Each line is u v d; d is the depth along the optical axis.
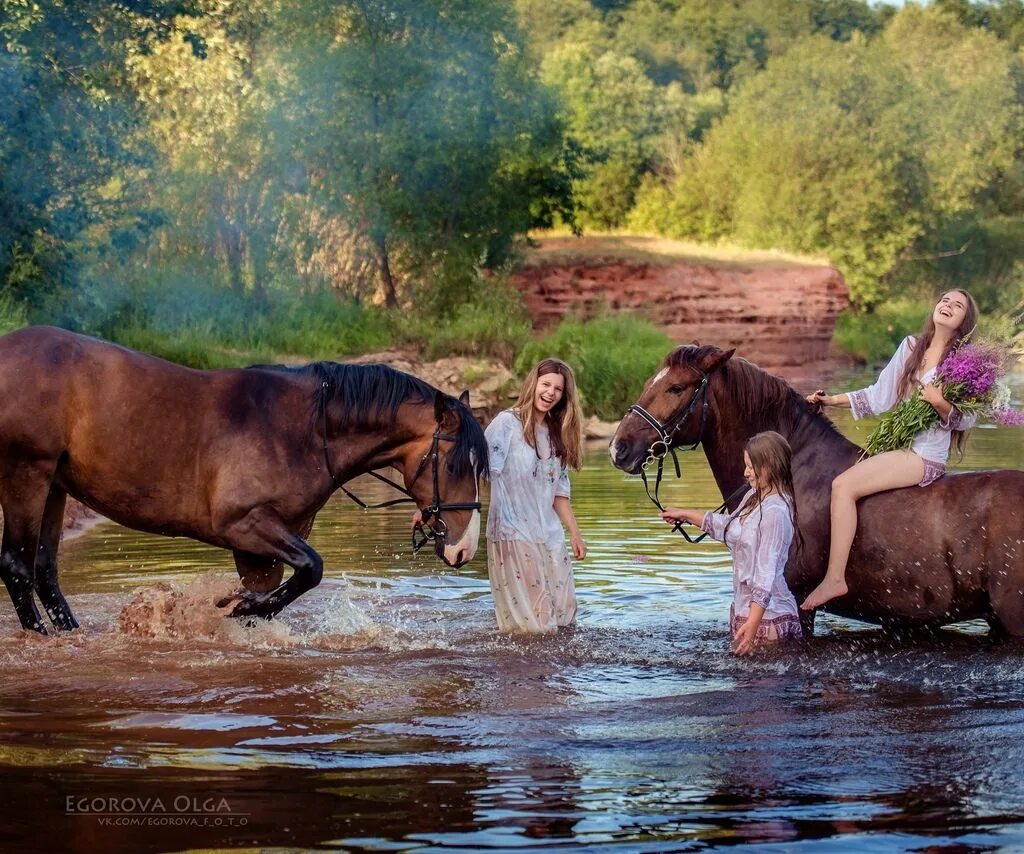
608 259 31.27
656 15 84.69
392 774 4.46
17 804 4.12
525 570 6.97
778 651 6.22
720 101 61.03
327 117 24.94
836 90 45.06
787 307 32.81
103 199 18.69
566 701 5.49
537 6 82.19
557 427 7.12
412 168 25.55
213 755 4.68
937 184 45.47
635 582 8.45
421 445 6.82
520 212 26.98
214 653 6.38
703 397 6.61
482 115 26.19
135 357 6.65
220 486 6.60
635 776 4.44
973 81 49.44
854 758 4.63
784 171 42.88
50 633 6.81
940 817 4.00
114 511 6.70
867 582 6.21
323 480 6.77
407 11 25.28
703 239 46.53
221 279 23.77
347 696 5.55
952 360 6.04
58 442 6.46
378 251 27.00
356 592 8.16
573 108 52.22
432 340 23.88
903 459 6.15
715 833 3.87
